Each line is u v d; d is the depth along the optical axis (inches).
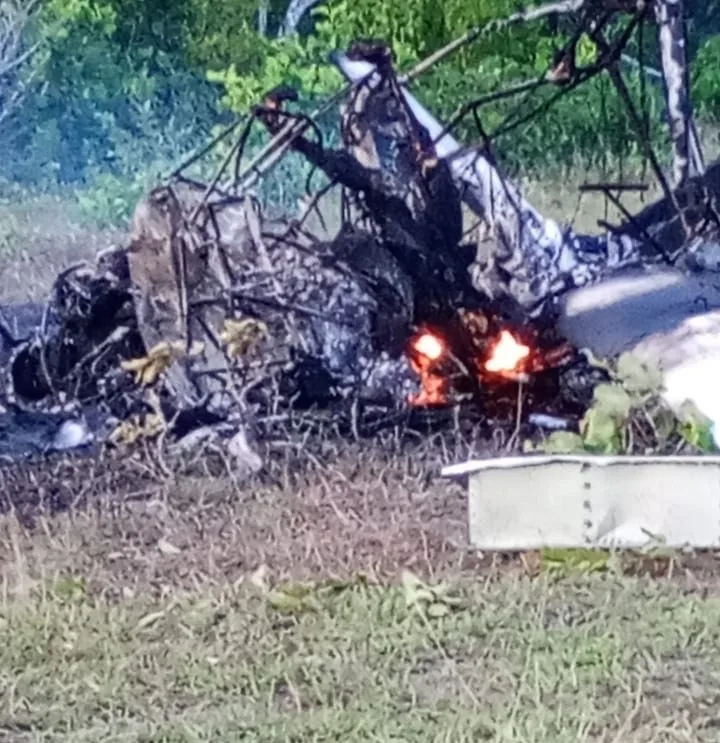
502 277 994.7
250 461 831.7
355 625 603.5
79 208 1699.1
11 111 1859.0
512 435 872.3
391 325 932.6
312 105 1675.7
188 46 1849.2
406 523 732.0
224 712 529.7
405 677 552.4
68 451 893.2
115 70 1866.4
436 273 959.0
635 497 631.8
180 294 906.1
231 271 921.5
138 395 933.2
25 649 592.7
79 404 950.4
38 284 1373.0
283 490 797.9
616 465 629.9
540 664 554.9
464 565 670.5
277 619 617.3
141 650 590.6
